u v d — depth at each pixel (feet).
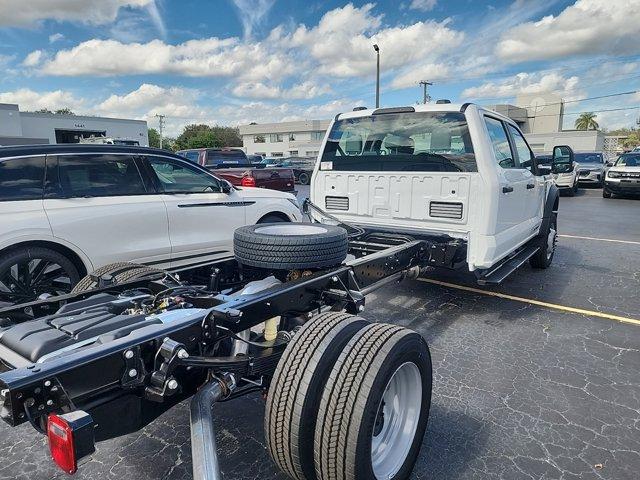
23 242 14.43
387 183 16.84
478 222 15.17
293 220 22.81
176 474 8.80
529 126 229.86
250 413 10.69
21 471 8.84
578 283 20.99
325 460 7.11
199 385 8.19
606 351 13.89
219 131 321.11
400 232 16.61
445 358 13.43
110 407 6.78
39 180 15.05
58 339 7.31
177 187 18.51
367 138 17.48
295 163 102.78
